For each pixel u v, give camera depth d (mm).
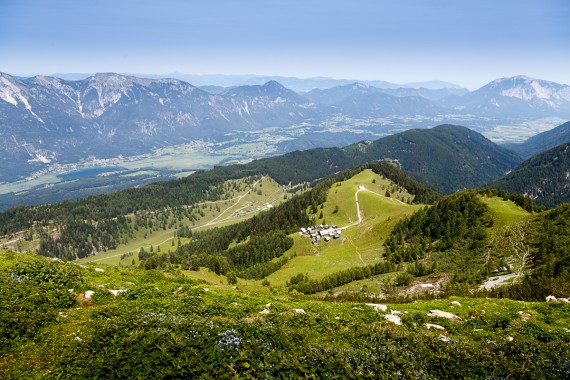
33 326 17562
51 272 26203
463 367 16922
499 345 19531
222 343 15328
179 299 25562
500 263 87438
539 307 29016
